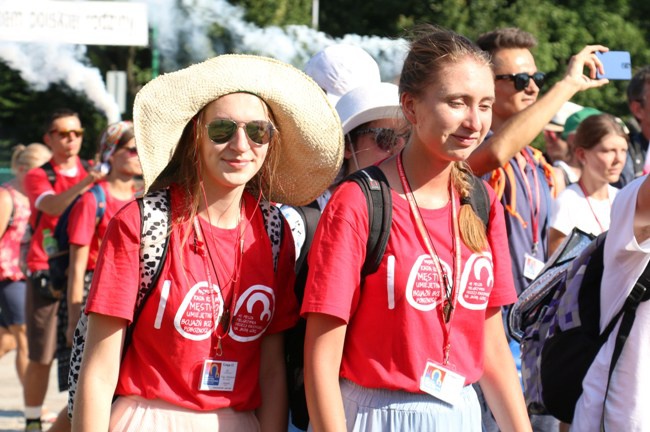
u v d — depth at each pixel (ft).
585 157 23.80
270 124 12.74
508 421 13.51
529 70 20.01
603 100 86.48
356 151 16.15
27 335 29.04
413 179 12.69
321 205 16.40
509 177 19.53
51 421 30.99
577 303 15.83
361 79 19.47
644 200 14.38
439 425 12.49
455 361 12.71
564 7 92.53
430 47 12.44
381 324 12.37
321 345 12.23
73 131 33.76
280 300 13.38
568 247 17.07
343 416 12.20
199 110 12.69
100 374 12.27
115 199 26.03
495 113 20.38
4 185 31.42
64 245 26.32
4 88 107.96
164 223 12.42
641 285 14.84
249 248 12.96
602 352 15.46
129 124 26.25
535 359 17.04
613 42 92.17
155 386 12.46
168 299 12.34
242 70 12.71
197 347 12.49
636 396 14.89
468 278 12.75
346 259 12.12
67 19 40.24
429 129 12.32
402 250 12.32
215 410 12.72
